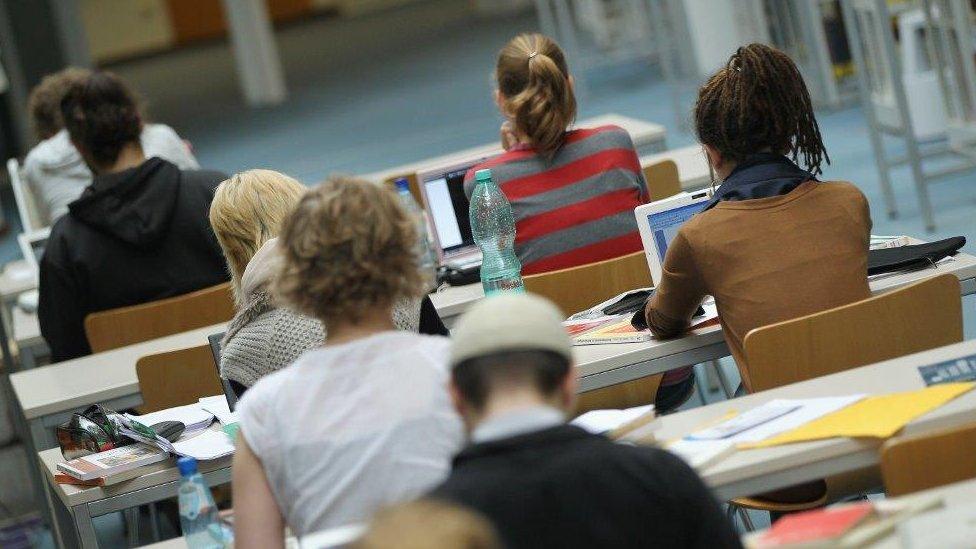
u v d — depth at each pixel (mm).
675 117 23062
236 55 37938
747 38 23078
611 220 9148
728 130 7176
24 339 11523
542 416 3998
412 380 5090
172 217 10727
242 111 37469
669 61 22688
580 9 38094
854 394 5945
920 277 7684
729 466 5422
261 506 5188
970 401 5504
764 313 6895
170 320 10469
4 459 13227
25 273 13461
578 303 8664
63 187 13766
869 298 6918
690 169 11906
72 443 7398
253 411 5211
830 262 6938
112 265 10648
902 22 17656
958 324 6809
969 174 16109
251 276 6520
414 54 42656
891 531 4074
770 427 5703
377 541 2551
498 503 3828
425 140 27016
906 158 15164
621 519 3859
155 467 7148
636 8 28906
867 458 5410
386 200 5254
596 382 7473
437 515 2594
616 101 26609
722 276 6992
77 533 7137
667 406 8805
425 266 10062
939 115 17656
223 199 6922
